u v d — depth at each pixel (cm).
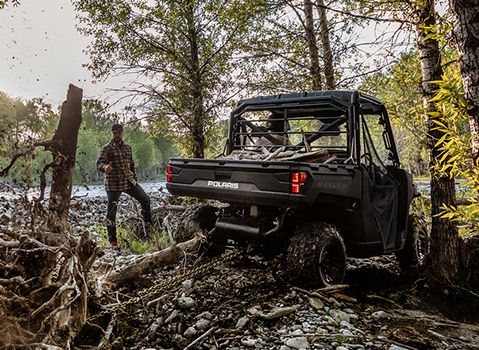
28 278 232
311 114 443
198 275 363
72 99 264
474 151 203
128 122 794
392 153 456
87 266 249
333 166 330
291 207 312
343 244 352
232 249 415
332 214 363
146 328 268
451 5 200
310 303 307
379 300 355
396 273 464
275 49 788
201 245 412
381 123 455
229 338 251
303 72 798
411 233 464
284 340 250
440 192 404
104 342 235
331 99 393
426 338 267
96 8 721
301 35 772
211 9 727
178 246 368
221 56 788
